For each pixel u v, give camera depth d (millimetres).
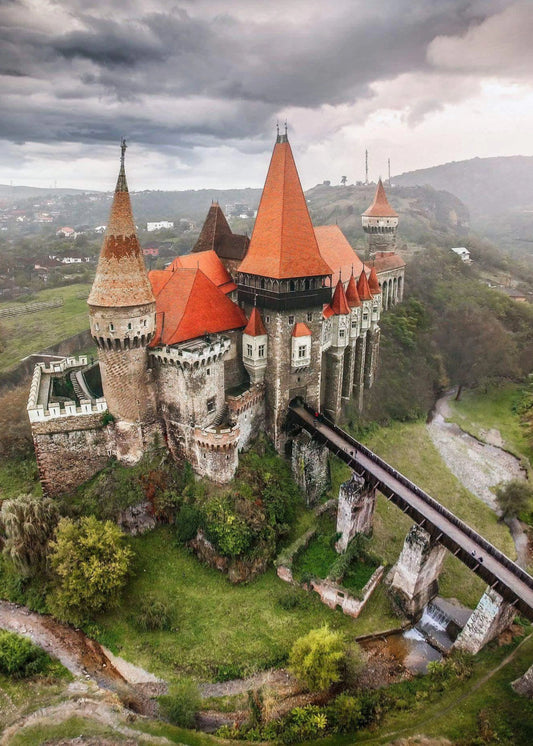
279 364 54781
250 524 46281
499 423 83312
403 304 100438
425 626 43969
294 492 53562
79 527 42562
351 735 33625
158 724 33719
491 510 61406
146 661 38094
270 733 33500
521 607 35625
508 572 38156
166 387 49438
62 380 56781
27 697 34562
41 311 99562
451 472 68562
